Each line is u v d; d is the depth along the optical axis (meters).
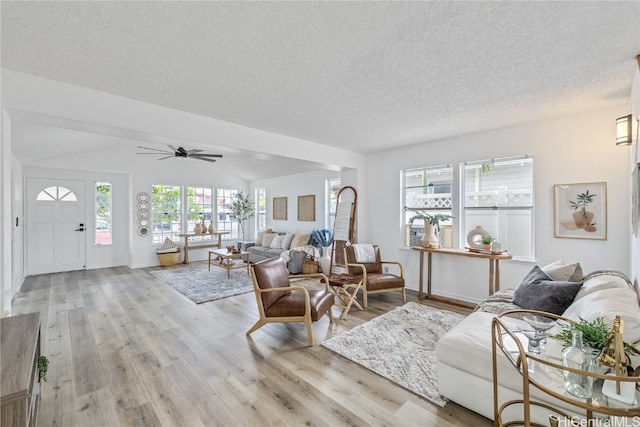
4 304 2.21
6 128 2.27
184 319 3.45
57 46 1.90
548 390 1.20
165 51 1.97
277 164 6.70
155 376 2.25
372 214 5.28
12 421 1.06
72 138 4.29
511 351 1.62
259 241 7.48
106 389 2.09
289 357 2.55
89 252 6.32
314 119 3.40
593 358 1.25
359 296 4.35
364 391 2.07
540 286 2.42
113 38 1.81
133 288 4.79
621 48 1.94
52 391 2.06
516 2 1.50
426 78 2.38
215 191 8.14
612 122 3.00
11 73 2.21
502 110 3.12
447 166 4.27
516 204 3.71
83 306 3.89
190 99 2.80
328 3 1.50
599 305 1.71
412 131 3.90
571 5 1.53
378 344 2.77
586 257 3.15
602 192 3.05
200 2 1.49
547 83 2.48
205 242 7.90
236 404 1.93
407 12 1.58
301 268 5.69
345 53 2.00
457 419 1.79
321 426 1.73
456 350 1.88
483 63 2.14
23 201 5.52
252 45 1.90
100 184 6.46
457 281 4.19
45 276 5.59
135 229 6.59
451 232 4.23
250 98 2.79
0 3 1.46
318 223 6.55
